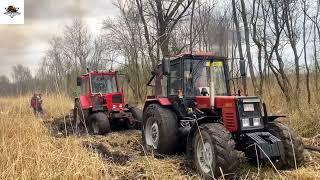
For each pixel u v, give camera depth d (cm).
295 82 1124
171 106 724
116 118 1088
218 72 711
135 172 599
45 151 596
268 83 1109
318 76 1085
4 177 502
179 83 700
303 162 577
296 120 821
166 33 1309
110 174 588
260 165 566
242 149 588
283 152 555
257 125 590
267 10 1014
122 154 732
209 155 557
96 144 842
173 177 555
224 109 602
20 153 554
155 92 805
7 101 973
